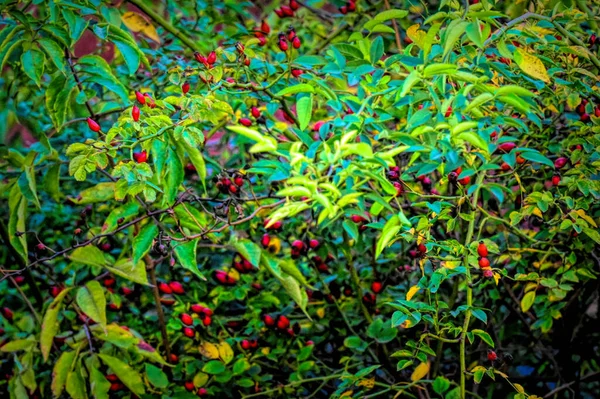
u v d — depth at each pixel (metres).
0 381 1.30
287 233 1.33
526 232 1.27
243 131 0.87
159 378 1.15
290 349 1.33
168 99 0.97
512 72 1.02
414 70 0.89
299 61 1.05
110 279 1.25
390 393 1.31
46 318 1.10
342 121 0.93
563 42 1.00
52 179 1.15
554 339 1.37
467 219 1.02
